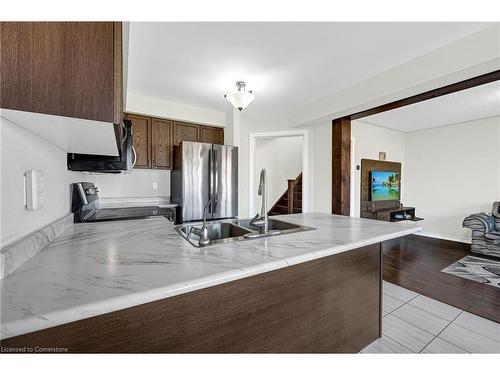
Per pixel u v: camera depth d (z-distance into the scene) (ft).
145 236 4.15
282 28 5.77
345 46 6.55
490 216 12.37
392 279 9.30
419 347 5.33
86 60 2.36
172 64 7.54
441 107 11.95
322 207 12.17
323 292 4.17
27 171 3.14
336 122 11.28
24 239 2.90
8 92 2.07
